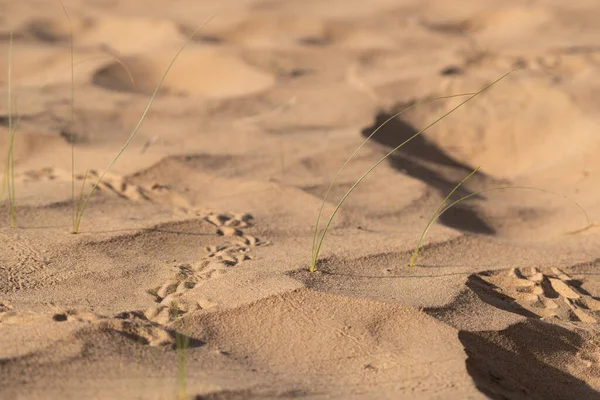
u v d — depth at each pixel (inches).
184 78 200.7
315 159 138.7
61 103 168.9
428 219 116.3
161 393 63.7
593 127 149.7
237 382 67.0
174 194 121.0
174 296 84.4
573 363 80.0
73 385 64.4
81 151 139.9
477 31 245.4
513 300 90.1
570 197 129.8
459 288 88.7
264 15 243.4
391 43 221.0
